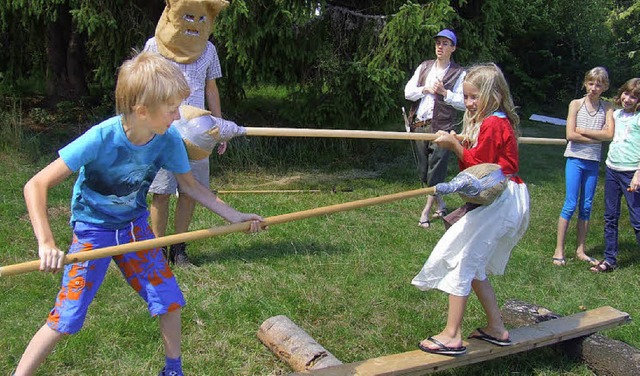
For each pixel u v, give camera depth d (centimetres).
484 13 895
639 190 530
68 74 984
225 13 705
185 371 353
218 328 400
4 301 414
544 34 1544
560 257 562
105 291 435
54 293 431
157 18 799
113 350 366
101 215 286
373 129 899
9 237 525
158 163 296
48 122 914
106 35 770
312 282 476
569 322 388
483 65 352
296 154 884
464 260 340
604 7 1709
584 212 570
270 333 378
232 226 301
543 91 1575
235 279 472
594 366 381
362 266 514
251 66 771
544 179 887
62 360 352
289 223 608
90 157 265
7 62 941
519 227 355
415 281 354
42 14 816
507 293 487
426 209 639
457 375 371
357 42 841
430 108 638
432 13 778
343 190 750
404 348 398
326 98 849
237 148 839
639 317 457
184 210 484
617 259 588
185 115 348
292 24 765
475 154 340
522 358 394
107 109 934
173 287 297
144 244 275
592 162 559
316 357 353
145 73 260
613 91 1723
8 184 652
